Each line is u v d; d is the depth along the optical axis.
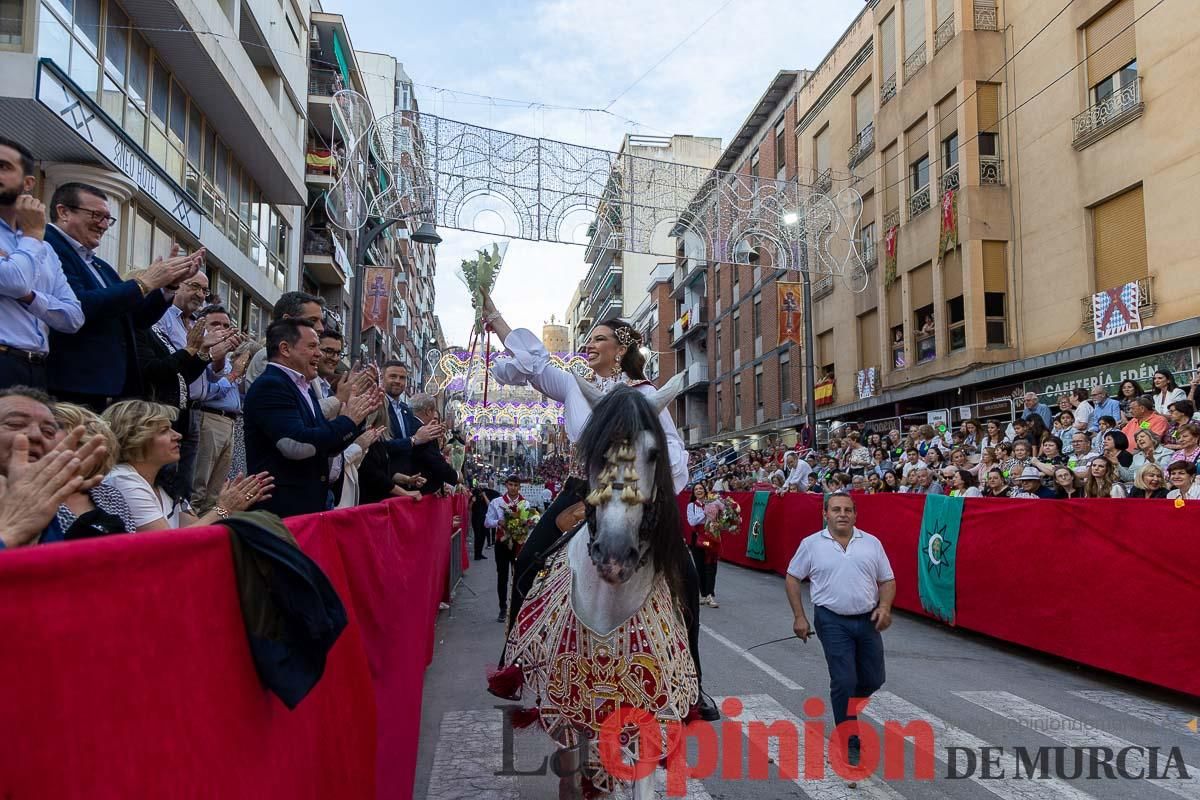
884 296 23.42
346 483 6.19
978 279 18.80
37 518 1.84
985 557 8.71
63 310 3.54
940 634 9.29
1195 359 13.44
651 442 3.13
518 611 3.94
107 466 2.75
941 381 20.08
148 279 3.99
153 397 4.70
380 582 4.05
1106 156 15.80
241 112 17.12
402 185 14.41
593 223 15.98
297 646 2.04
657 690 3.19
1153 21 14.70
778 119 32.00
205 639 1.68
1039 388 17.19
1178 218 14.09
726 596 12.12
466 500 17.00
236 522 1.91
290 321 4.44
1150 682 6.43
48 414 2.47
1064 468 9.11
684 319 44.66
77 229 4.20
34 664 1.13
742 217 17.47
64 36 11.43
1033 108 17.98
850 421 25.72
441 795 4.48
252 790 1.86
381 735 3.69
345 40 28.52
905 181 22.34
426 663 7.30
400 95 40.53
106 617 1.31
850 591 5.14
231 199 19.23
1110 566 6.94
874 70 23.88
